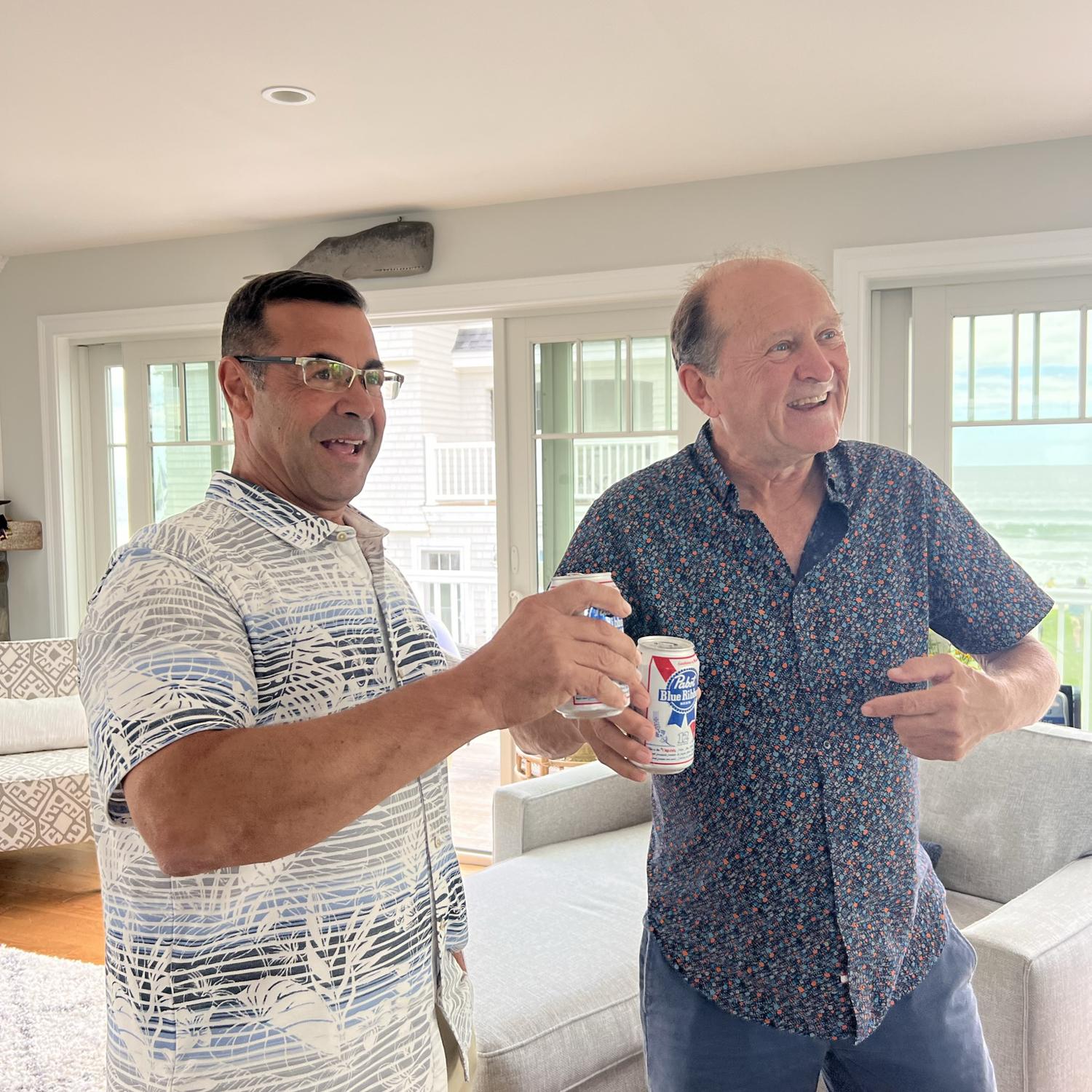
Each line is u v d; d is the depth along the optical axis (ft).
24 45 7.20
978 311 10.38
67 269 13.57
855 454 4.05
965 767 7.90
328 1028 3.07
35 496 14.06
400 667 3.58
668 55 7.51
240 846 2.59
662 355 11.57
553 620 2.78
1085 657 10.33
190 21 6.85
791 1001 3.67
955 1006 3.82
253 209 11.61
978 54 7.57
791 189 10.43
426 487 28.09
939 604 4.05
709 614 3.78
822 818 3.66
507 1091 5.58
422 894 3.44
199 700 2.72
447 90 8.11
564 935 6.77
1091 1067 5.83
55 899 11.19
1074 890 6.35
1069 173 9.53
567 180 10.66
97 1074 7.58
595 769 9.18
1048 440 10.28
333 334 3.55
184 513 3.32
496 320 12.25
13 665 12.34
